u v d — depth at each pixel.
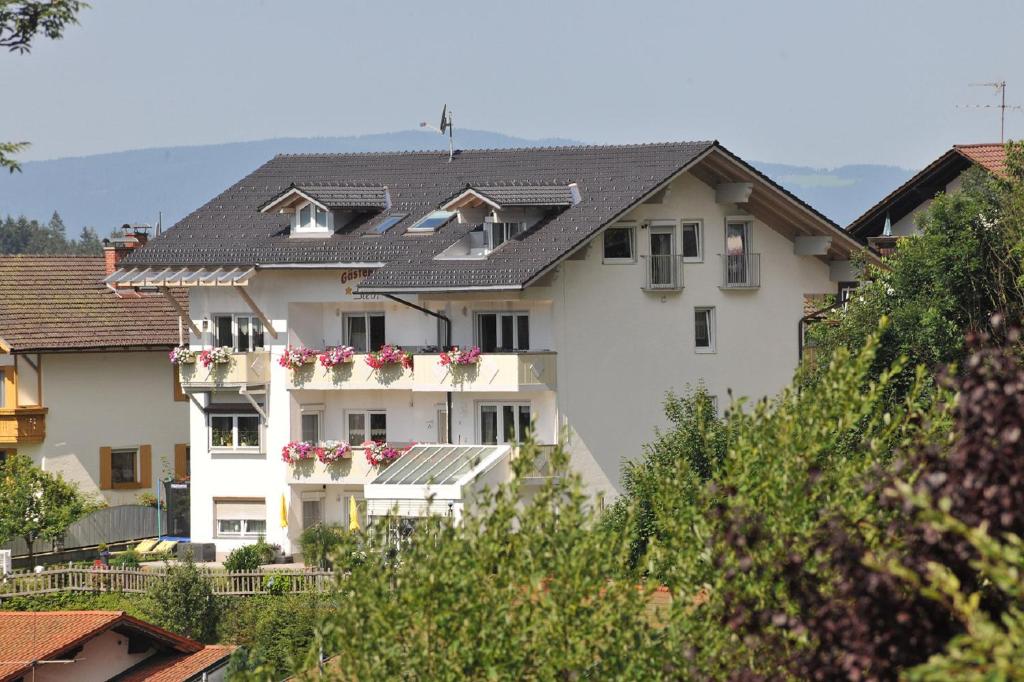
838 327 152.62
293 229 177.75
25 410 197.50
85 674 119.62
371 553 51.34
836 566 39.59
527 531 49.28
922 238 150.88
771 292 177.75
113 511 194.12
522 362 159.38
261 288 177.50
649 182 165.12
